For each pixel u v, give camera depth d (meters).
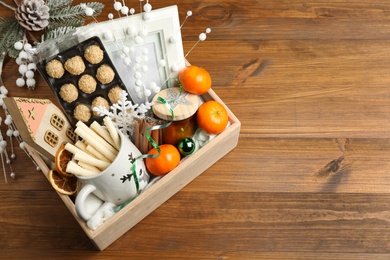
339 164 1.05
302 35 1.20
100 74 0.89
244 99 1.12
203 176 1.03
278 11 1.23
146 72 0.95
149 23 0.89
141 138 0.91
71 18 1.08
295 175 1.03
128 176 0.84
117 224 0.89
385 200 1.01
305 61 1.17
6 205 1.00
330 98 1.12
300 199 1.01
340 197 1.01
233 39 1.19
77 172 0.81
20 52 1.07
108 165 0.84
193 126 0.96
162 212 0.99
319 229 0.98
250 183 1.02
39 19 1.05
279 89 1.13
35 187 1.02
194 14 1.22
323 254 0.96
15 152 1.05
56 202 1.00
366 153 1.06
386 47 1.19
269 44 1.19
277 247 0.97
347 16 1.23
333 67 1.17
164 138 0.95
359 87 1.14
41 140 0.83
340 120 1.10
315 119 1.10
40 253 0.96
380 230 0.98
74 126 0.93
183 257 0.96
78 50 0.88
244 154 1.05
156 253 0.96
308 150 1.06
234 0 1.24
